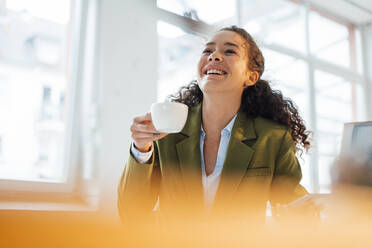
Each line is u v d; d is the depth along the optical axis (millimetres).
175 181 1231
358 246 697
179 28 2758
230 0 3129
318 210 824
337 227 716
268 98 1379
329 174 746
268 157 1241
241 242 721
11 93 2238
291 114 1432
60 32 2418
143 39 2340
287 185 1227
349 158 732
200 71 1340
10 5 2309
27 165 2213
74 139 2273
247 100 1380
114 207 2041
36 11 2381
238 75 1293
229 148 1230
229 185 1188
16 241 1657
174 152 1267
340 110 4090
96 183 2062
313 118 3721
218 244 718
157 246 712
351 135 918
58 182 2162
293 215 838
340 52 4316
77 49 2377
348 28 4500
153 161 1158
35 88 2305
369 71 4430
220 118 1304
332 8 4156
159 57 2629
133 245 715
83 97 2307
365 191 705
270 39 3586
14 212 1704
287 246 718
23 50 2311
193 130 1280
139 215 1185
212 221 1161
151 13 2426
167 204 1246
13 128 2211
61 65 2393
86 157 2180
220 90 1261
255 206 1193
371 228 694
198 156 1247
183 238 715
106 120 2107
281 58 3605
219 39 1347
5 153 2168
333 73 4098
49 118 2311
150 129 1017
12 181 2004
